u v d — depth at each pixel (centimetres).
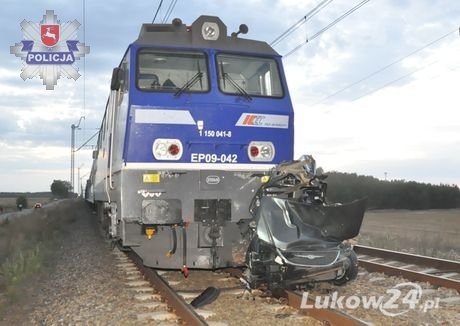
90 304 802
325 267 769
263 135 954
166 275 1035
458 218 3591
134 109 892
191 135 912
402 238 1828
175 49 949
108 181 1175
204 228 905
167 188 894
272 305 753
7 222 2623
